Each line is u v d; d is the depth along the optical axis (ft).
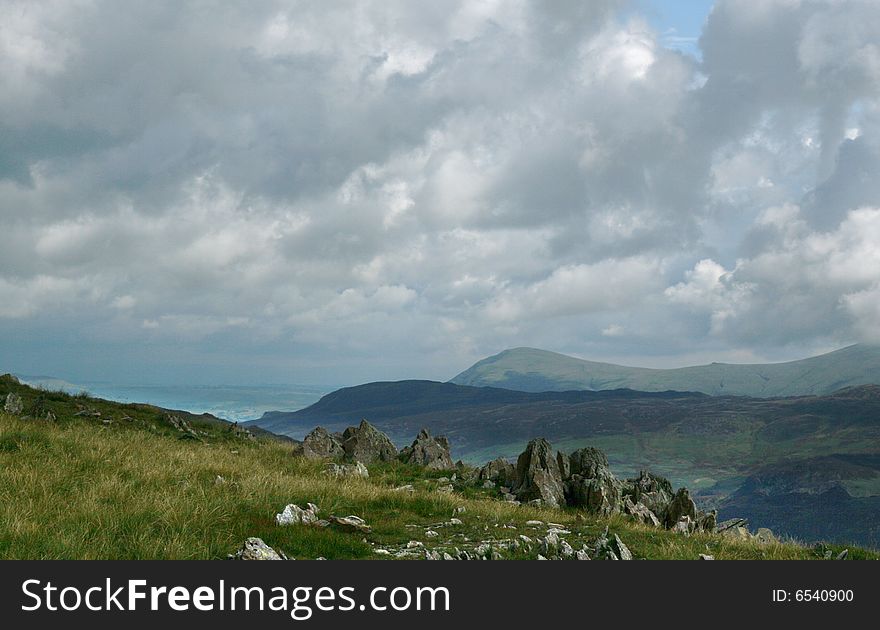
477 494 97.60
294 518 58.44
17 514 48.93
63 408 119.96
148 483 65.87
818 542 70.79
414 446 127.75
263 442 139.03
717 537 72.02
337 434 132.77
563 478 99.14
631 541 63.21
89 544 45.88
